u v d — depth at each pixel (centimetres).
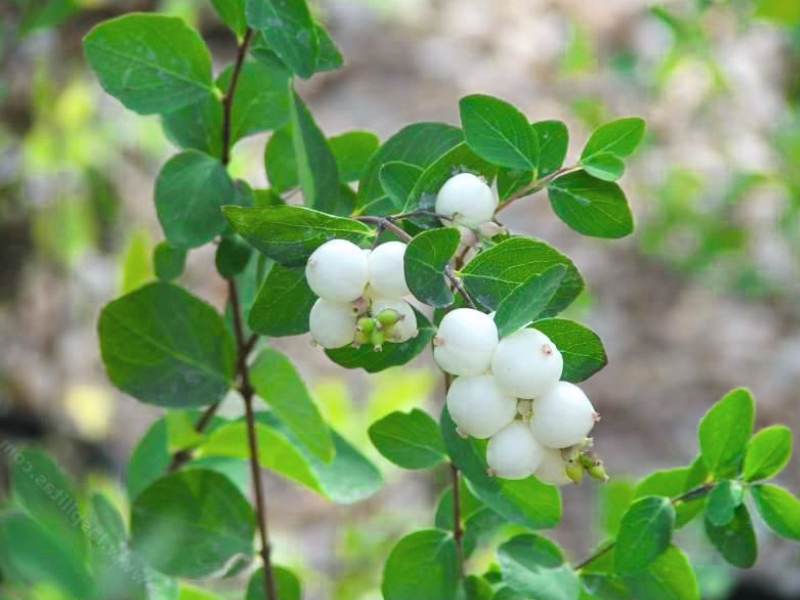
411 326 37
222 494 46
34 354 111
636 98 133
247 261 45
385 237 40
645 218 137
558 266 36
